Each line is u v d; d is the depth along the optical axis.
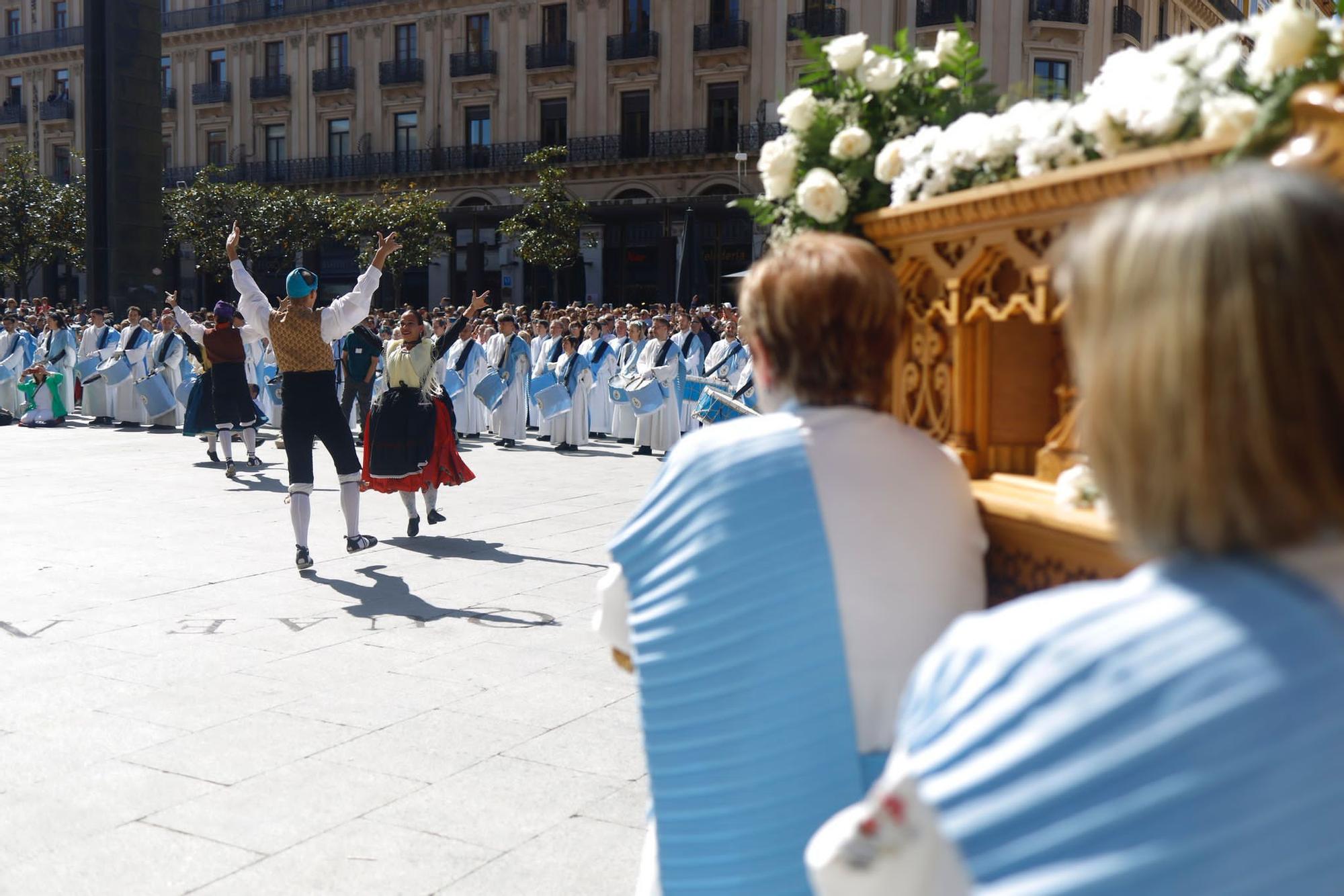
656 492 1.74
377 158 42.28
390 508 9.98
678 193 37.94
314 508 9.89
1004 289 1.91
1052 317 1.70
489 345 17.25
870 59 2.29
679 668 1.65
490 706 4.72
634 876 3.30
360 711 4.64
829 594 1.60
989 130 1.88
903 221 2.04
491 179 40.59
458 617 6.16
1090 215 1.58
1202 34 1.64
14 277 41.69
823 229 2.24
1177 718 0.79
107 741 4.27
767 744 1.59
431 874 3.29
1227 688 0.78
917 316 2.18
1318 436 0.79
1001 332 2.02
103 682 4.97
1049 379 2.05
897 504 1.66
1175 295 0.81
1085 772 0.80
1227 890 0.75
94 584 6.82
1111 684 0.81
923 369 2.17
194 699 4.76
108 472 12.19
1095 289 0.87
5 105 49.84
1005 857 0.81
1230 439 0.80
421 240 37.81
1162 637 0.82
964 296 1.97
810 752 1.58
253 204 38.72
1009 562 1.79
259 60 44.34
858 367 1.74
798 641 1.59
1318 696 0.77
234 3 44.22
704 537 1.65
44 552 7.77
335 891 3.19
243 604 6.39
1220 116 1.47
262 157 44.56
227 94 44.66
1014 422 2.04
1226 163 1.33
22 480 11.41
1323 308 0.79
